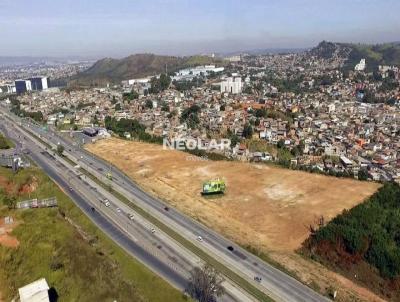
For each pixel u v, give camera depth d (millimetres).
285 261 93812
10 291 72375
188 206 126000
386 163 180750
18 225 89625
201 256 93000
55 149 198375
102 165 172500
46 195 125562
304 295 80875
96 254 88250
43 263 79188
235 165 163625
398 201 118375
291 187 135000
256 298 78000
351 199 121375
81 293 74125
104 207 121812
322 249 98000
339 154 197750
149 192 139000
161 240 100438
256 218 116562
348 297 81438
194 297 76875
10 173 133750
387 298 84312
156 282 81062
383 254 92375
